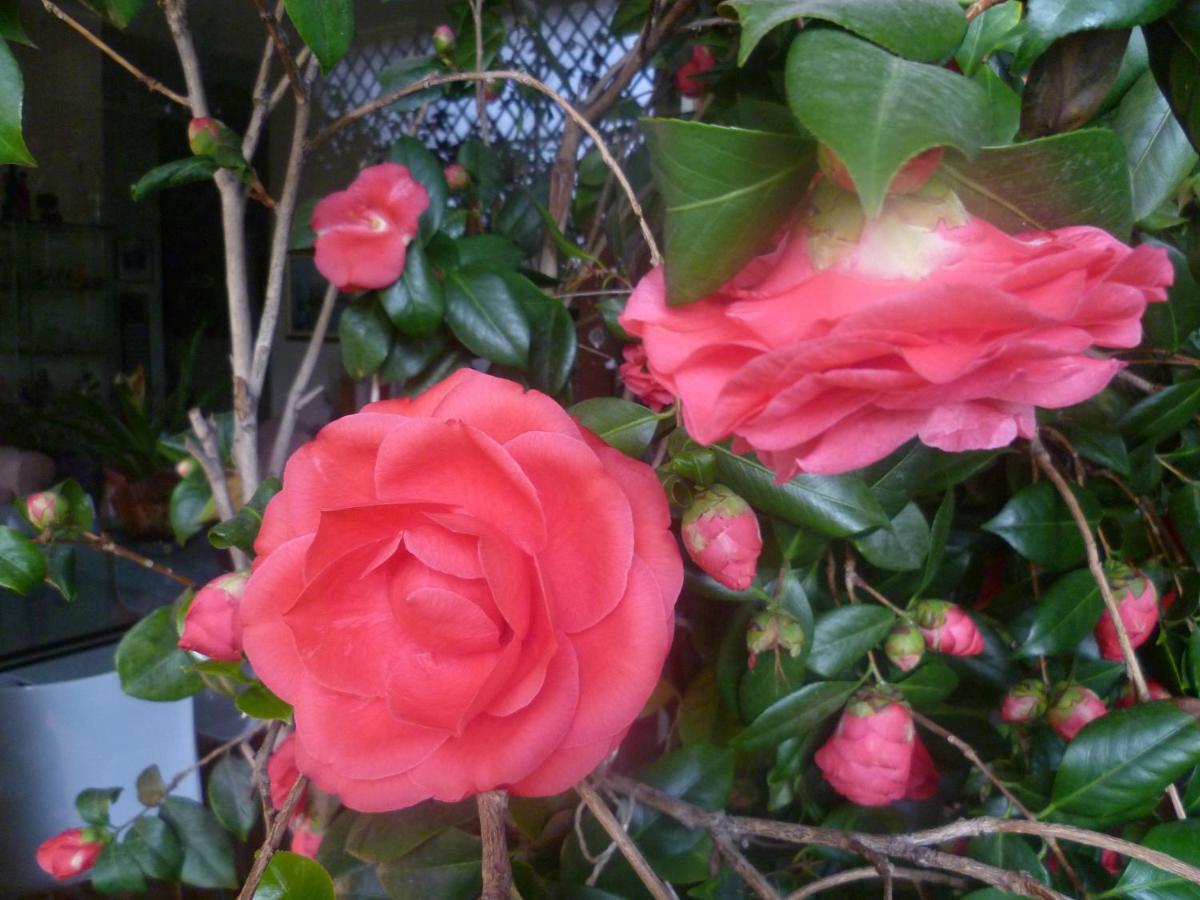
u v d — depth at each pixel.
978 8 0.20
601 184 0.49
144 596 0.72
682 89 0.48
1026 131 0.24
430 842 0.32
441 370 0.42
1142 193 0.26
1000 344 0.14
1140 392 0.36
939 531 0.32
